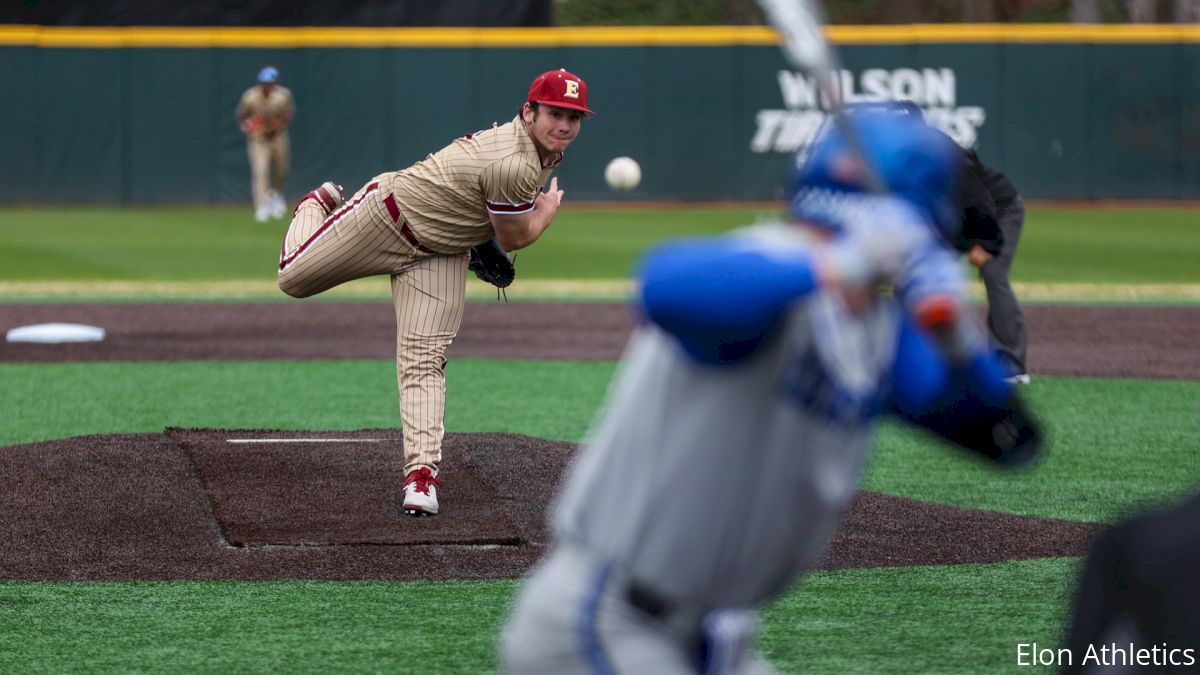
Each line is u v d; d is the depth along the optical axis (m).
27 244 71.19
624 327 46.59
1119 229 79.81
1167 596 7.35
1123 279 60.44
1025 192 93.62
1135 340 44.19
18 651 16.30
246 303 52.53
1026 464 8.53
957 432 8.52
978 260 32.84
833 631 17.05
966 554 20.62
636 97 92.88
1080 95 93.00
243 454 25.67
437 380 22.41
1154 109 93.19
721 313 7.51
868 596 18.52
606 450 8.82
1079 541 21.34
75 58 91.00
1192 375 37.69
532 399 33.88
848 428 8.47
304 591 18.70
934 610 17.92
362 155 91.88
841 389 8.19
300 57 91.12
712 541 8.56
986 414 8.38
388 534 21.17
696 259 7.55
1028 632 17.00
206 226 80.88
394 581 19.17
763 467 8.41
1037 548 20.97
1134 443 29.00
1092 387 35.75
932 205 8.07
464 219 21.58
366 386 35.69
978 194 29.12
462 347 42.09
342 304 52.72
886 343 8.31
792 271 7.48
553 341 43.38
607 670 8.80
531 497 23.48
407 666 15.80
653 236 75.69
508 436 27.61
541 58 91.94
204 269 62.62
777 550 8.73
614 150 93.12
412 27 91.50
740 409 8.27
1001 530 21.91
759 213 87.81
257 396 34.19
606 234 76.62
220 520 21.78
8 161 91.00
